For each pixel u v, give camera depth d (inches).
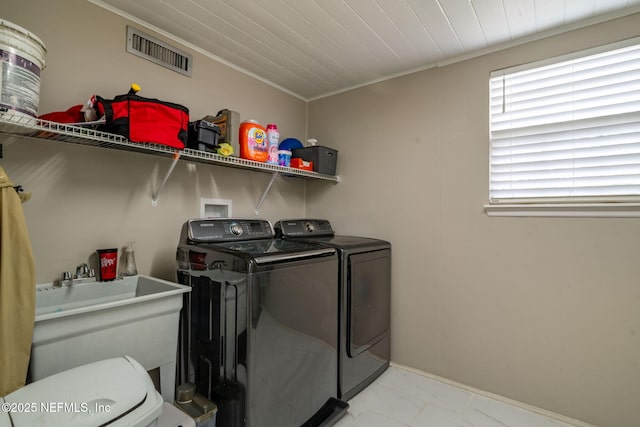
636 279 62.8
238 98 90.5
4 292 40.5
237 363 55.1
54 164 57.8
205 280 62.3
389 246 91.7
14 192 42.8
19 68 42.9
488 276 78.5
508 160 78.0
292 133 108.9
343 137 105.4
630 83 64.9
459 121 83.0
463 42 76.6
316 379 66.9
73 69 59.8
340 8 64.8
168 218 74.8
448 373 83.8
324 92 109.0
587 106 69.2
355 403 74.6
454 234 83.4
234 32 73.9
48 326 43.8
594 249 66.7
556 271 70.5
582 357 67.7
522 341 74.2
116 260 62.8
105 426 34.0
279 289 58.7
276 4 63.7
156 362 55.9
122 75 66.7
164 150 60.4
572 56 69.6
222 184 86.8
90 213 62.1
